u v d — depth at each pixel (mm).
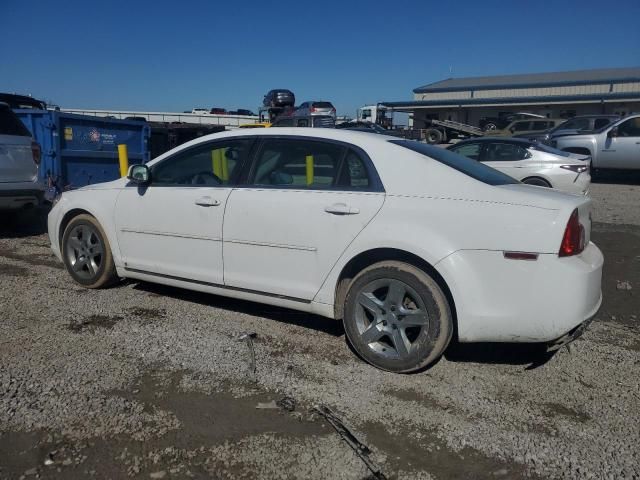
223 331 4551
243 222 4383
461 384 3768
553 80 51344
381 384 3740
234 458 2920
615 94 43562
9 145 7570
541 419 3361
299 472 2826
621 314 5258
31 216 9961
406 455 2988
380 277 3867
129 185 5152
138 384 3637
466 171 3953
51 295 5297
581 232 3648
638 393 3689
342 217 3975
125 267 5180
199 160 4812
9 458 2857
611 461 2963
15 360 3902
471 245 3611
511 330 3590
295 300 4258
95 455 2906
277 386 3672
